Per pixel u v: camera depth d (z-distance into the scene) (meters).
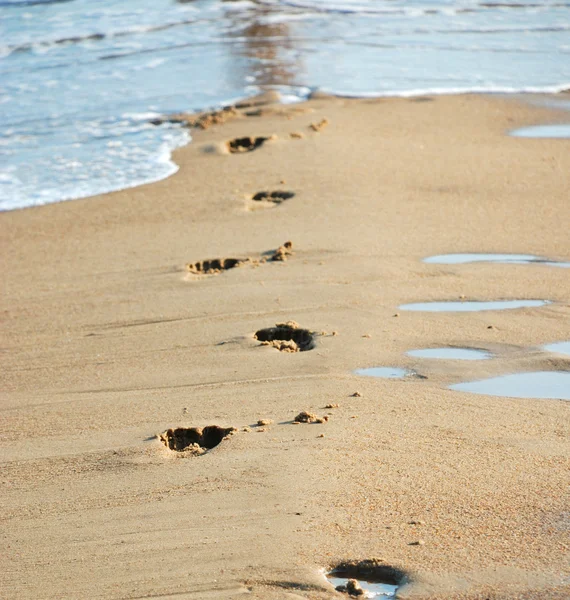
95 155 40.84
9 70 58.00
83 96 51.19
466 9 72.31
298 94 50.50
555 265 27.16
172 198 34.97
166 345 23.38
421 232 30.20
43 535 15.42
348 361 21.67
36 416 20.12
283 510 15.48
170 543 14.82
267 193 35.06
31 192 36.34
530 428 18.00
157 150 41.22
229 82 53.12
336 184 35.38
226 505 15.80
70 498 16.58
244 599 13.27
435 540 14.30
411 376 20.77
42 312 26.00
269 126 44.12
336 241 29.64
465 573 13.47
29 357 23.33
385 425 18.38
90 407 20.36
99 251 30.31
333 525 14.91
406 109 46.75
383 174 36.47
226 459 17.36
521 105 47.06
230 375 21.38
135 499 16.31
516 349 21.92
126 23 70.75
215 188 35.78
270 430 18.45
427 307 24.62
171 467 17.36
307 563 13.99
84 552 14.81
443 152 39.31
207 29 68.25
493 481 15.95
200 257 29.09
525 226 30.42
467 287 25.78
